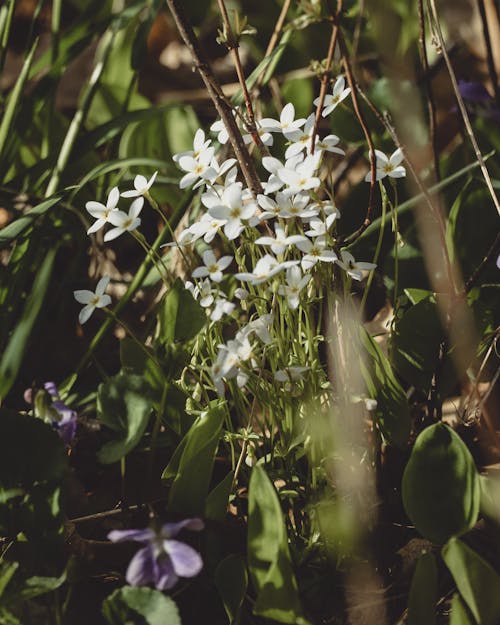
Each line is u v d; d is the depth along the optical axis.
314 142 0.45
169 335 0.47
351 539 0.45
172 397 0.47
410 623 0.42
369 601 0.45
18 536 0.44
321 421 0.45
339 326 0.45
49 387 0.45
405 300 0.50
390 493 0.48
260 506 0.41
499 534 0.45
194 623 0.45
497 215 0.53
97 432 0.52
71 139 0.57
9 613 0.43
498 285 0.50
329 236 0.44
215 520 0.45
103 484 0.50
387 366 0.45
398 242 0.46
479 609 0.42
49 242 0.57
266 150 0.47
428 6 0.51
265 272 0.43
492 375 0.51
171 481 0.47
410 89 0.46
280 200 0.44
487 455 0.50
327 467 0.47
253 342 0.45
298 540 0.47
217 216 0.43
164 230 0.53
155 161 0.55
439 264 0.53
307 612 0.45
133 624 0.41
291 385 0.45
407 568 0.45
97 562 0.46
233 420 0.53
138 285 0.52
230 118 0.46
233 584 0.43
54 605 0.44
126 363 0.47
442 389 0.49
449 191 0.56
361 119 0.45
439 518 0.43
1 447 0.44
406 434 0.46
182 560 0.40
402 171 0.46
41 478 0.44
